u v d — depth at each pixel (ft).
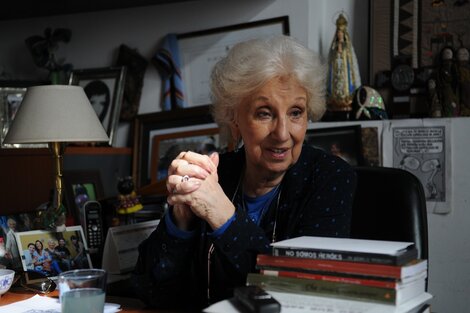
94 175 7.45
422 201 4.45
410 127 6.73
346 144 6.93
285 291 2.90
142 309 3.79
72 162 7.22
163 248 3.71
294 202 4.11
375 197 4.53
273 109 3.82
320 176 4.11
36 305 3.79
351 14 7.59
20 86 7.63
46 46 8.38
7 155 6.70
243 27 7.82
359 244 2.98
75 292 3.12
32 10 8.63
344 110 7.04
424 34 7.10
